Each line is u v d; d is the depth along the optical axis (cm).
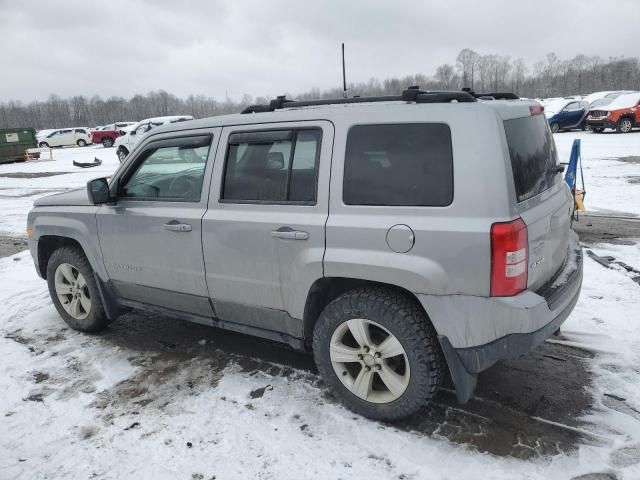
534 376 360
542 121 339
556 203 318
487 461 278
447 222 273
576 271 328
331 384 329
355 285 322
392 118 294
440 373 295
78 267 452
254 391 357
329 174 308
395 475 271
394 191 289
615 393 336
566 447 287
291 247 321
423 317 293
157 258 391
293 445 298
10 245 848
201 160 372
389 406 307
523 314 265
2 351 437
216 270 360
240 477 275
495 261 263
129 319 500
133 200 406
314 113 321
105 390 368
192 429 317
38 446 308
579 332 420
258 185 340
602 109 2248
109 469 286
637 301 475
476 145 270
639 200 952
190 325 479
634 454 279
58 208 461
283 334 351
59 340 457
